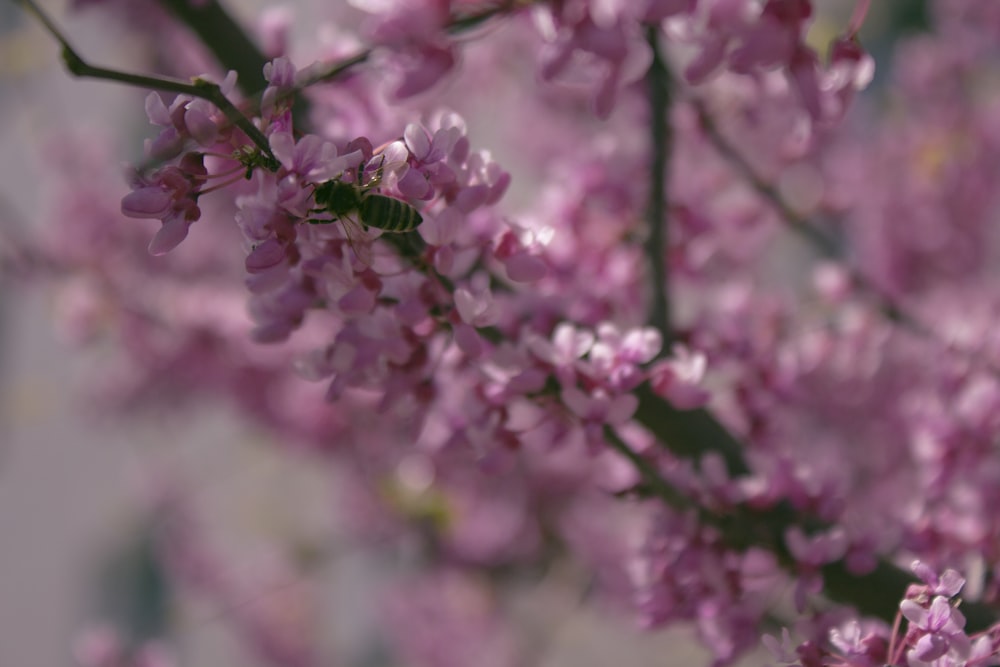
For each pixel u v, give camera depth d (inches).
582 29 17.1
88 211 38.6
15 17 43.5
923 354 29.6
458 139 17.1
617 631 49.3
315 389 38.3
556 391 18.4
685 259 21.5
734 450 19.7
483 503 40.1
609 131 34.9
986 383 20.1
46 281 38.9
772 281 38.6
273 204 16.9
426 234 17.3
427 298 17.8
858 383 29.1
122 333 37.9
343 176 17.1
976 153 40.6
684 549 18.9
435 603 48.4
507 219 18.1
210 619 42.5
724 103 22.8
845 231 41.1
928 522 19.4
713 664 18.9
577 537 40.7
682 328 20.4
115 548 68.3
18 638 67.9
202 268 39.9
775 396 20.4
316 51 19.7
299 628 53.5
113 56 38.1
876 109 46.4
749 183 25.1
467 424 18.7
